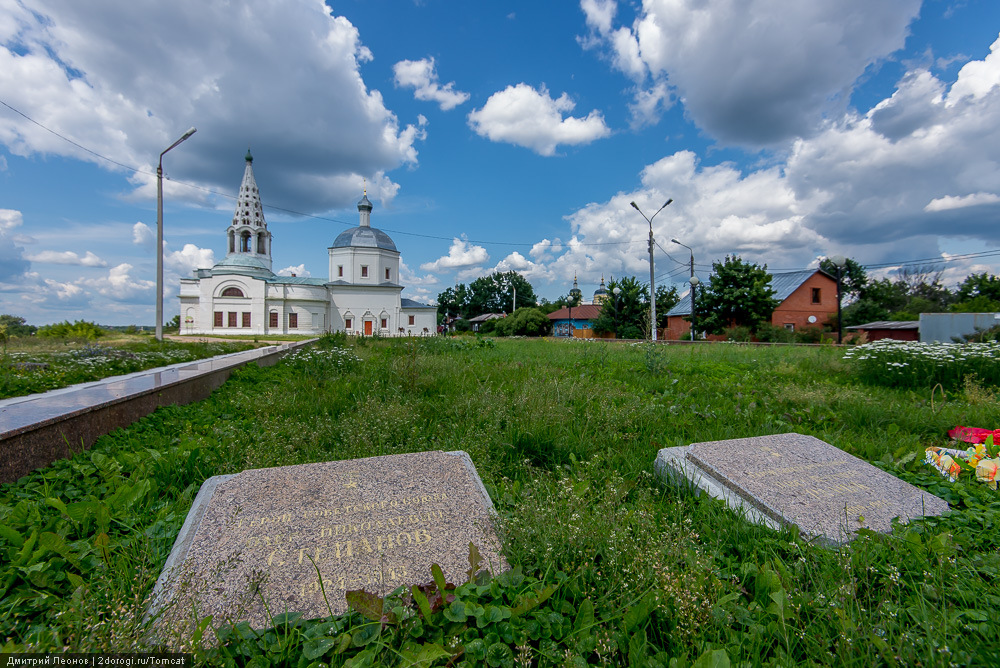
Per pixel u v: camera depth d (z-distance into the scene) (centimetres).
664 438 455
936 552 233
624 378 848
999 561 229
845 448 429
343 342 1700
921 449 423
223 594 200
